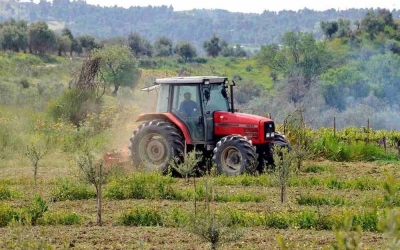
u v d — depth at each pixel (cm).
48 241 2631
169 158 4494
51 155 5625
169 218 3002
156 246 2564
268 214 3047
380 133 6341
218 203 3494
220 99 4669
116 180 4044
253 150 4334
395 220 1211
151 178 4153
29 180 4369
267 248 2528
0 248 2503
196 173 4572
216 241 2359
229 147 4372
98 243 2636
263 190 3906
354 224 2845
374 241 2608
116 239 2692
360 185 4012
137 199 3675
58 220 3041
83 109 7594
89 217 3164
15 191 3791
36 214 3031
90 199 3688
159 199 3656
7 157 5550
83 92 7712
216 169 4400
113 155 4641
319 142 5559
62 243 2638
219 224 2402
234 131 4500
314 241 2631
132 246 2559
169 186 3772
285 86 16838
